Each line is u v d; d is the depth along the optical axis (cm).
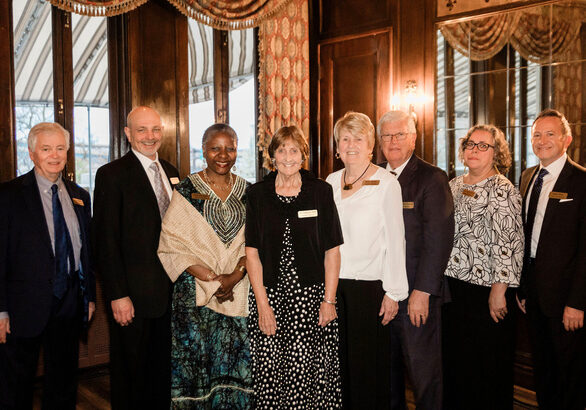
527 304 250
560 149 242
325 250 218
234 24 399
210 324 231
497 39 387
